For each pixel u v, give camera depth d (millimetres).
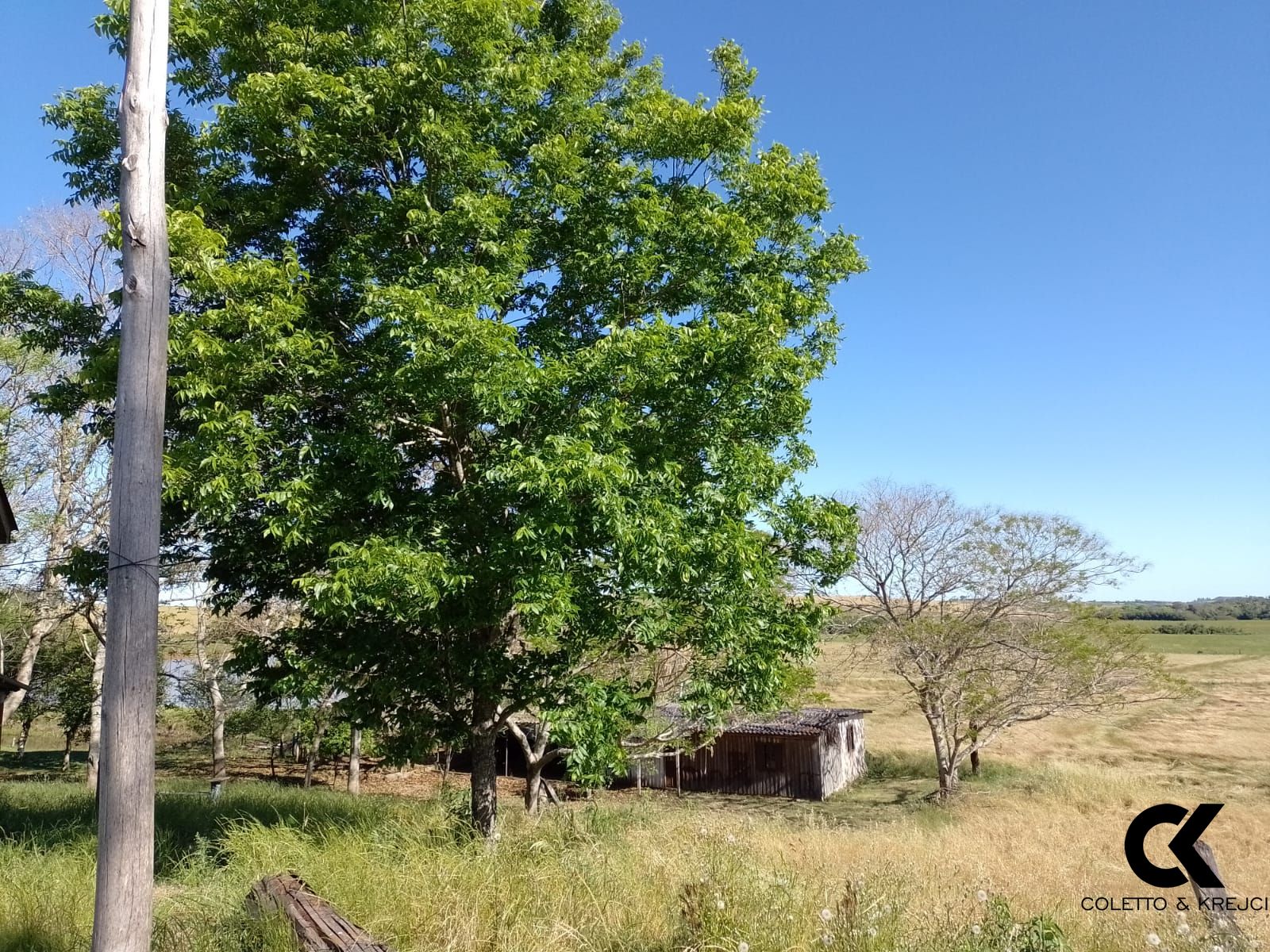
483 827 9031
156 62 4512
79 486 16484
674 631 8703
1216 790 21484
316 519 7098
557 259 9266
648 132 9484
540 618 7176
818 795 24000
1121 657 21984
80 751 30062
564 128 9352
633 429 7980
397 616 7113
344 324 8406
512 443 7434
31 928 5547
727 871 6414
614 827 9945
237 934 5109
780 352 8141
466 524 8164
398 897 5859
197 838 8102
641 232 8867
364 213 8555
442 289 7512
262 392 7594
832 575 9609
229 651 19125
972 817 17906
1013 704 22344
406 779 24547
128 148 4422
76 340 9375
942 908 6555
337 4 7930
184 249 6742
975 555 22578
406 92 7945
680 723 14305
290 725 21641
